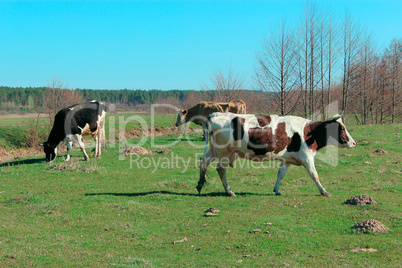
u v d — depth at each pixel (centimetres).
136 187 1204
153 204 967
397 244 612
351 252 586
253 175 1395
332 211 845
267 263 547
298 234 689
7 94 9200
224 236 694
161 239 694
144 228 764
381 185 1166
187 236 707
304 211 853
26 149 2503
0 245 657
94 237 711
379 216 787
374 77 4712
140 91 12475
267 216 820
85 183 1279
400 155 1778
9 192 1144
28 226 787
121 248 647
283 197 1011
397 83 4941
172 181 1245
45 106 2752
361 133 2766
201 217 832
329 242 639
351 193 1052
